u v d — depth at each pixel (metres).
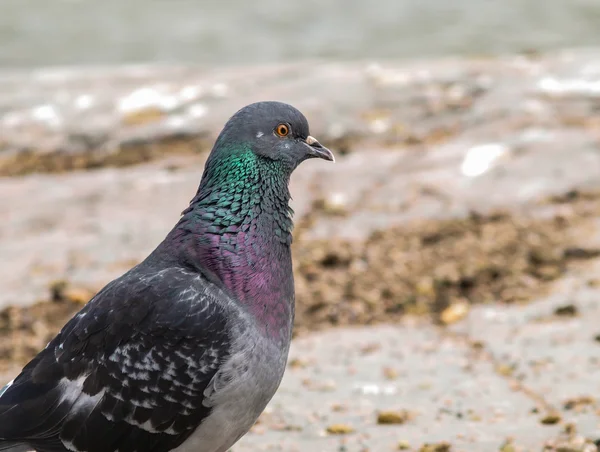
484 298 11.89
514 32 26.06
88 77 18.50
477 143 15.64
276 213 7.16
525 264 12.52
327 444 8.65
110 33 26.55
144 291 6.77
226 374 6.70
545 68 18.02
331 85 17.52
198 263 6.95
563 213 13.69
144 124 16.50
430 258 12.73
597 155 15.03
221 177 7.10
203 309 6.72
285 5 28.48
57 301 11.84
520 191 14.23
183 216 7.21
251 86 17.62
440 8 28.14
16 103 17.31
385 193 14.40
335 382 9.87
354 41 25.69
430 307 11.76
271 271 7.01
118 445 6.69
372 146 15.92
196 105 16.95
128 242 13.30
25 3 28.78
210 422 6.80
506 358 10.25
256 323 6.84
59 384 6.64
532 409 9.12
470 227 13.45
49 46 25.53
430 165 15.10
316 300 11.82
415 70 18.17
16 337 11.14
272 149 7.17
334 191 14.53
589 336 10.59
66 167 15.80
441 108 16.75
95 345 6.66
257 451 8.56
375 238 13.27
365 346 10.74
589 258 12.69
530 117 16.38
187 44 25.73
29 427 6.62
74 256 12.94
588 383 9.55
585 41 25.20
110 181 15.08
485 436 8.63
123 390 6.61
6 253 13.05
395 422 8.98
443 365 10.21
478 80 17.56
